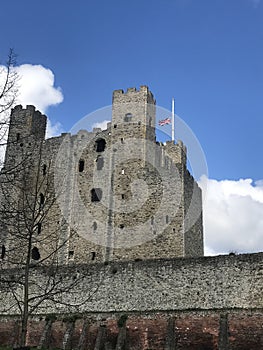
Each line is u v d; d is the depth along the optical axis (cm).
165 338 4447
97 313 4853
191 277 4819
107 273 5141
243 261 4678
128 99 6856
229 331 4284
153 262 5019
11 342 4903
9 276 5441
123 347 4528
